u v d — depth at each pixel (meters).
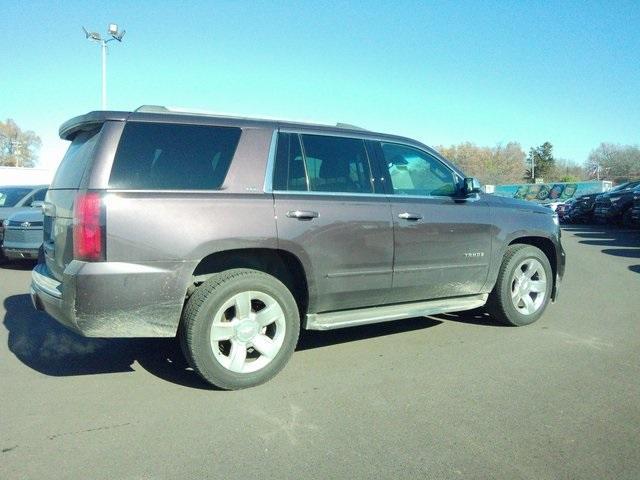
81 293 3.33
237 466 2.79
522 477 2.71
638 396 3.74
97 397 3.69
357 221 4.27
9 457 2.87
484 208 5.18
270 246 3.86
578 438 3.12
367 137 4.64
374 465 2.81
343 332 5.35
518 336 5.22
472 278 5.09
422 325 5.63
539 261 5.62
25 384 3.93
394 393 3.77
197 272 3.93
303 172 4.17
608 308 6.48
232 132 3.97
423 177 4.93
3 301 6.84
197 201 3.63
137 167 3.56
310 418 3.37
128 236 3.42
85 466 2.78
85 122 3.77
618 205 21.02
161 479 2.67
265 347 3.90
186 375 4.13
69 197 3.66
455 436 3.13
